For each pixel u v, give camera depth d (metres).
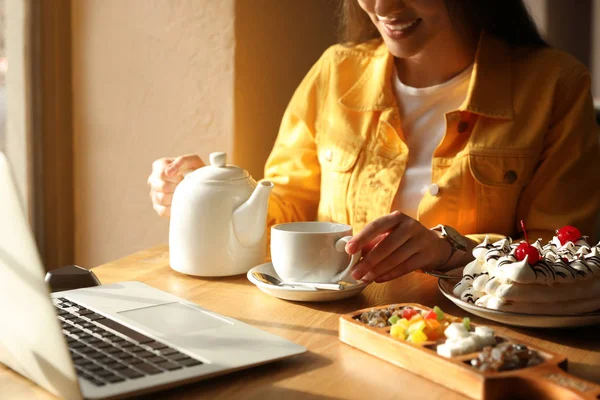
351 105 1.50
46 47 1.83
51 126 1.86
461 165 1.36
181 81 1.73
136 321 0.84
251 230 1.11
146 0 1.75
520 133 1.36
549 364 0.68
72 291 0.98
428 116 1.46
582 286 0.85
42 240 1.89
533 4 2.33
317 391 0.69
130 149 1.83
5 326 0.71
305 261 1.00
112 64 1.82
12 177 0.68
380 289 1.06
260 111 1.77
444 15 1.34
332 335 0.86
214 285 1.08
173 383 0.66
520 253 0.87
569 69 1.38
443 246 1.10
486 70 1.38
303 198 1.58
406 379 0.72
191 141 1.74
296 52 1.91
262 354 0.74
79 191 1.93
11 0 1.80
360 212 1.46
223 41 1.66
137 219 1.86
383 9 1.27
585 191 1.36
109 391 0.63
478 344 0.73
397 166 1.44
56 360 0.63
